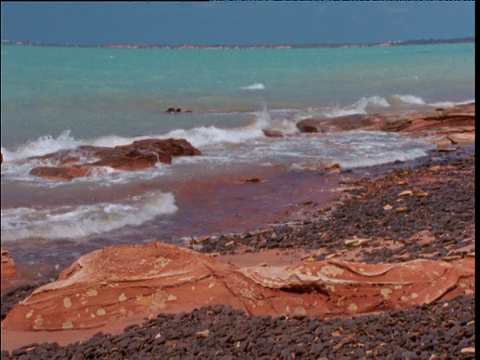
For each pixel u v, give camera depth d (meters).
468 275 6.20
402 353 4.23
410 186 13.50
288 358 4.47
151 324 5.90
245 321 5.61
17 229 10.18
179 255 6.88
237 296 6.26
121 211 11.70
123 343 5.36
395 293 6.02
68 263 8.92
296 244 9.64
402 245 8.80
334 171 15.73
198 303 6.27
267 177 15.11
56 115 19.98
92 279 6.58
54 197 12.34
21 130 17.45
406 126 20.73
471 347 4.12
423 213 10.73
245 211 12.12
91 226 10.73
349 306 5.97
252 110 23.17
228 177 14.95
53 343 5.75
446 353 4.17
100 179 14.19
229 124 21.56
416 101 20.45
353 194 13.34
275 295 6.18
